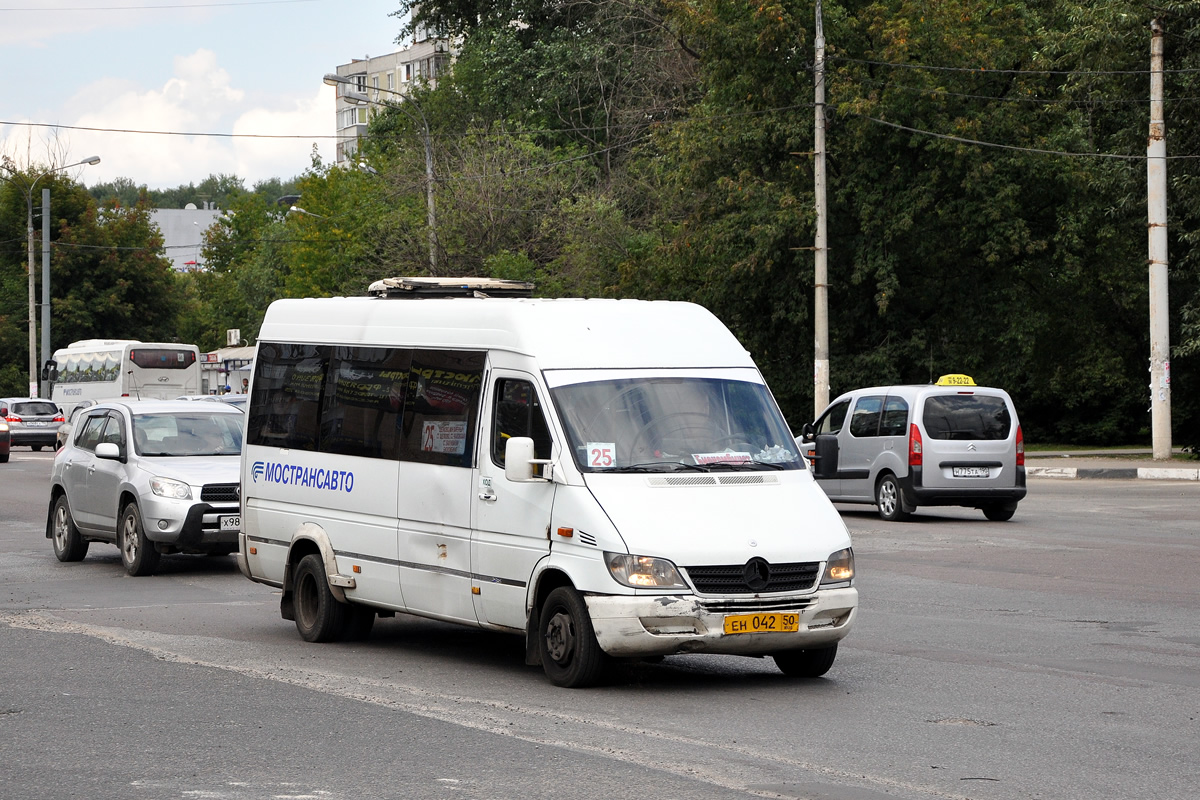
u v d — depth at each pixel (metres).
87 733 8.88
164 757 8.18
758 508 10.34
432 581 11.55
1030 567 17.84
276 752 8.30
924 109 42.53
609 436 10.59
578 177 60.31
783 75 43.84
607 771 7.80
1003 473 24.14
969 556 19.11
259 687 10.54
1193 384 48.06
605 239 52.38
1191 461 37.53
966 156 41.84
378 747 8.43
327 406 13.05
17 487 35.69
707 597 9.84
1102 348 52.09
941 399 24.33
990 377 45.31
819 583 10.18
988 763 8.02
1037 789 7.42
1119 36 39.12
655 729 8.98
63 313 91.25
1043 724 9.11
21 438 57.34
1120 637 12.69
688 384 11.17
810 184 44.19
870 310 45.84
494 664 11.68
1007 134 43.09
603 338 11.23
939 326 45.91
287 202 107.81
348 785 7.49
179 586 17.41
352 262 64.56
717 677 10.92
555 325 11.19
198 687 10.54
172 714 9.48
